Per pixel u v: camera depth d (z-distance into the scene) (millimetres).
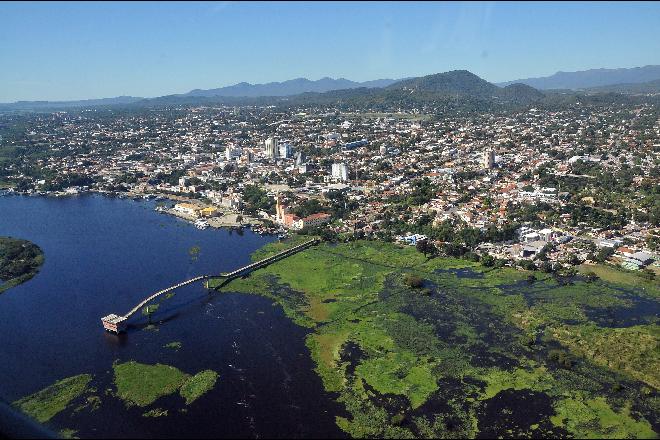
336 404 159250
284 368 179625
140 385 169750
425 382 169000
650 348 185125
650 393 160625
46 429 148250
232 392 166125
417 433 145500
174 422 152000
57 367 181625
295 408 157625
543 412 153125
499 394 161875
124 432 147750
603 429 145250
